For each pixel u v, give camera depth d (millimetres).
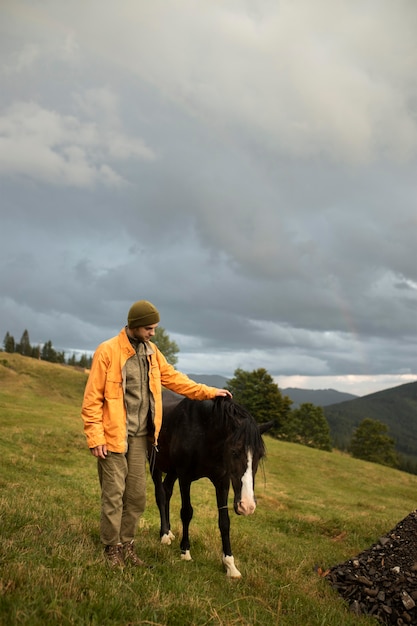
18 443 16719
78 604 3086
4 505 5734
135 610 3215
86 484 12172
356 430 76062
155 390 4707
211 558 5836
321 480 25922
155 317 4543
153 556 5129
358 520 11336
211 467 5410
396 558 5902
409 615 5047
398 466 74812
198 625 3330
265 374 61125
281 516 12086
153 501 11422
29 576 3252
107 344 4574
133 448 4605
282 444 37281
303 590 5312
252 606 4262
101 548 4641
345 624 4605
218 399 5324
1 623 2633
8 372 69688
